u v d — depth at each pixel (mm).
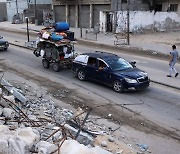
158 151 9781
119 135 10844
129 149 9539
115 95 15375
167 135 10984
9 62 23016
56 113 12133
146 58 25234
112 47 30641
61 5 50344
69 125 9852
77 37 37094
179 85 17141
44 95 15078
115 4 41031
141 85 15539
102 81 16719
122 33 38938
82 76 17984
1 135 6965
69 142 6949
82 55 18062
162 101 14516
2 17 66750
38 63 22859
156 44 31422
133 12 38625
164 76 19172
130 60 24266
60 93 15539
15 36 39562
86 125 11094
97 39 35438
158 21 40906
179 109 13484
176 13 42031
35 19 54469
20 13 63312
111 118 12391
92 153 6848
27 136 7102
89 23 46219
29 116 10555
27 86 16500
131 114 12844
